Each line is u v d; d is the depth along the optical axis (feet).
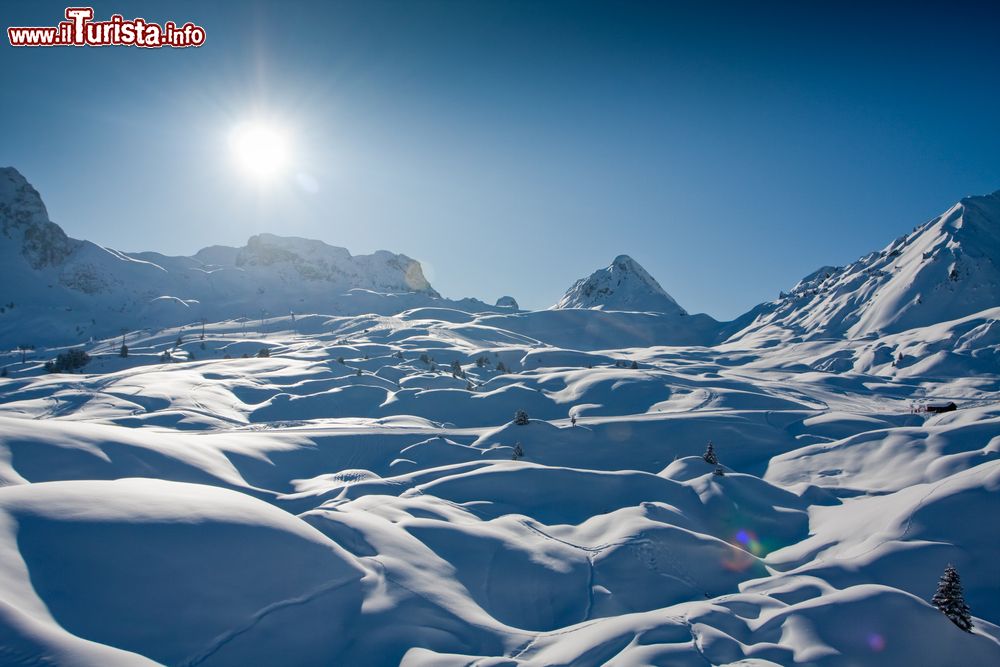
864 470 212.23
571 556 123.24
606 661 76.02
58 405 329.11
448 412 394.32
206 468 171.42
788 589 110.32
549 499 179.73
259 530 91.15
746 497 180.55
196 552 81.51
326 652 76.48
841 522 156.66
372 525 114.73
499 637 86.53
